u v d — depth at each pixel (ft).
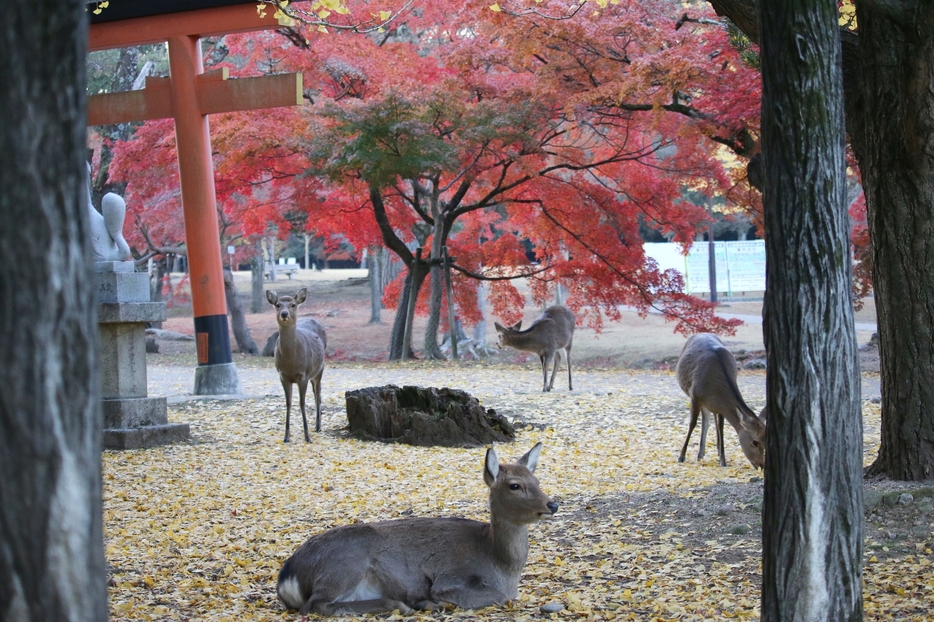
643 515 22.98
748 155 56.24
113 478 31.73
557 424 42.39
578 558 19.62
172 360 82.12
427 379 59.36
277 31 71.10
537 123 63.41
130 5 50.08
